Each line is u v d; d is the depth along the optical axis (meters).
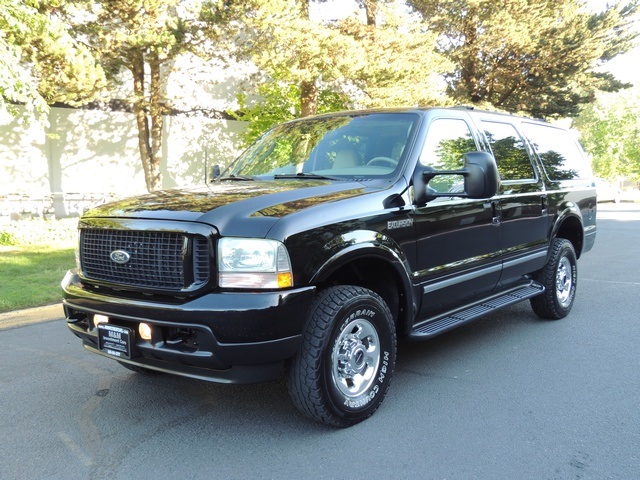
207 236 3.21
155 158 15.51
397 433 3.57
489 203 4.87
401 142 4.33
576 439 3.48
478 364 4.88
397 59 15.16
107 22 12.30
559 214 6.05
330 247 3.41
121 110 18.67
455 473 3.09
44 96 11.34
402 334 4.16
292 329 3.24
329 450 3.35
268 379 3.32
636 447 3.38
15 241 12.09
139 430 3.67
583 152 7.21
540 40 24.38
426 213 4.17
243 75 19.11
